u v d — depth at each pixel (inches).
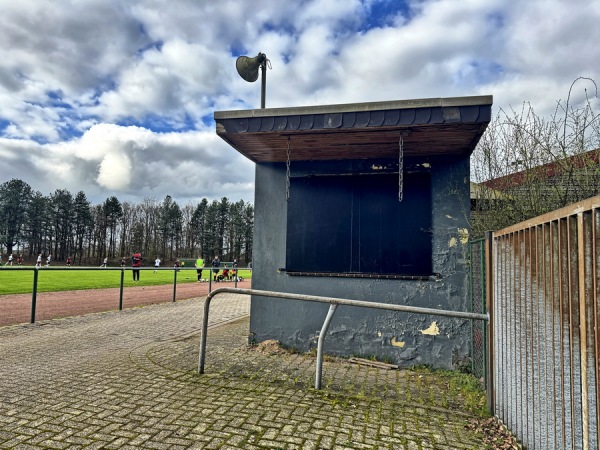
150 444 96.3
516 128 182.2
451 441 102.0
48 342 209.3
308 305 196.7
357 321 189.9
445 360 178.2
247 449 95.1
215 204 2837.1
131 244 2714.1
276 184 207.3
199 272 830.5
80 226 2672.2
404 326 184.4
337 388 142.3
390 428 109.3
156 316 312.3
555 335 77.5
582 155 152.3
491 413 118.9
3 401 122.6
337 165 200.4
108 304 379.2
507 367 107.9
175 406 120.7
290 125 159.2
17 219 2556.6
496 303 118.0
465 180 185.6
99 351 189.3
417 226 187.5
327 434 104.4
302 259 199.8
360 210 195.0
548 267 82.0
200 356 154.7
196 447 95.3
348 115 153.9
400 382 153.9
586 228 64.3
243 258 2842.0
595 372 61.4
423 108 146.9
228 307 385.1
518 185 181.9
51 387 136.0
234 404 123.6
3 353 184.1
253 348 197.0
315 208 200.7
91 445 95.0
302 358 183.5
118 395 129.1
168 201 2827.3
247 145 180.5
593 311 62.0
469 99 143.0
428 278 183.8
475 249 161.3
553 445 78.1
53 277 804.0
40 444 95.0
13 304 360.2
